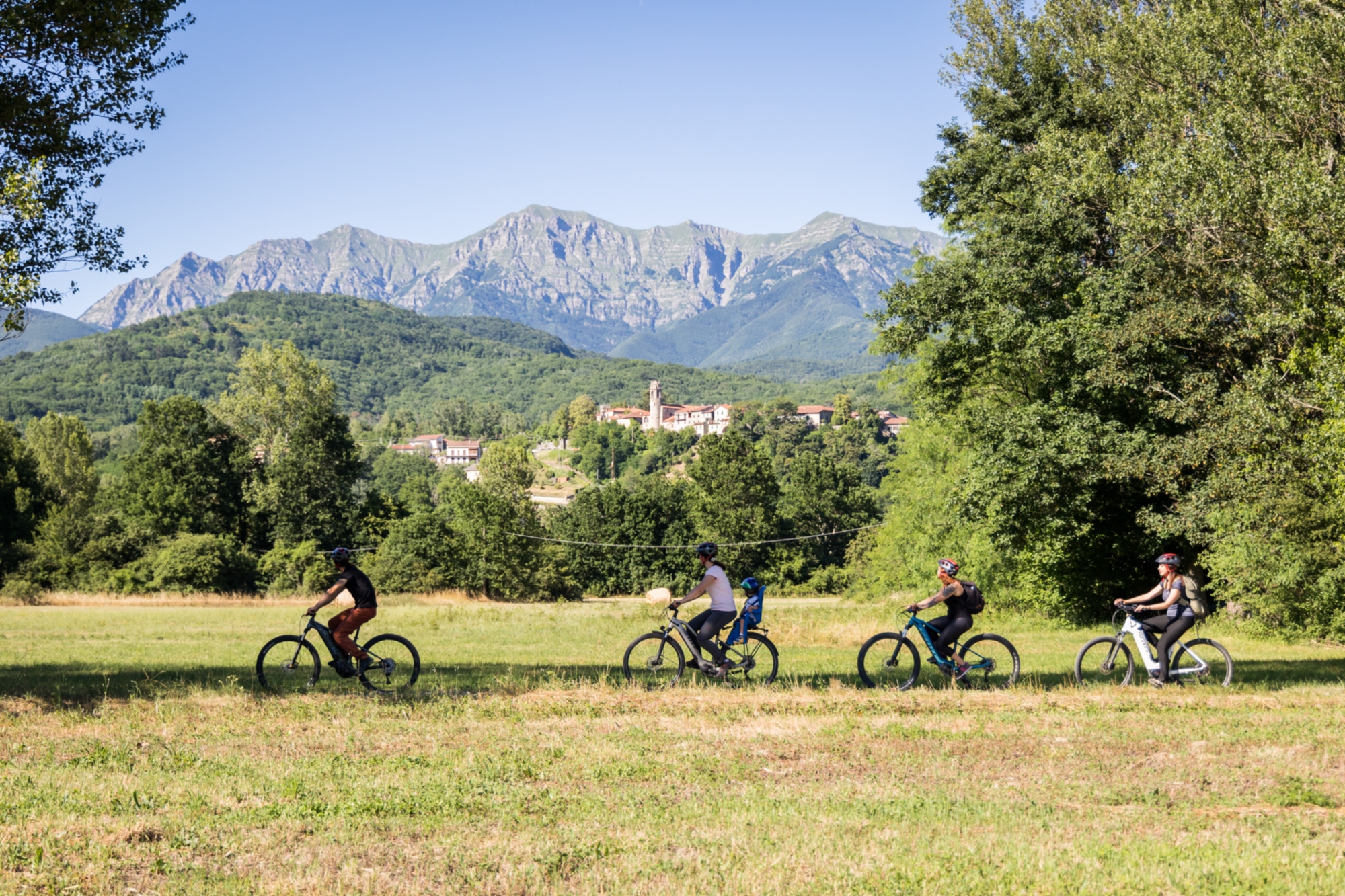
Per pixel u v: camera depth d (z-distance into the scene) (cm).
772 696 1089
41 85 1380
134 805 641
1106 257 2539
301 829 596
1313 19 1981
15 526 7444
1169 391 2239
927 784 707
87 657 1820
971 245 2598
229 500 7412
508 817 622
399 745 854
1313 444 1812
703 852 538
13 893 480
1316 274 1853
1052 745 838
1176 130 2272
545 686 1174
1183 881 481
